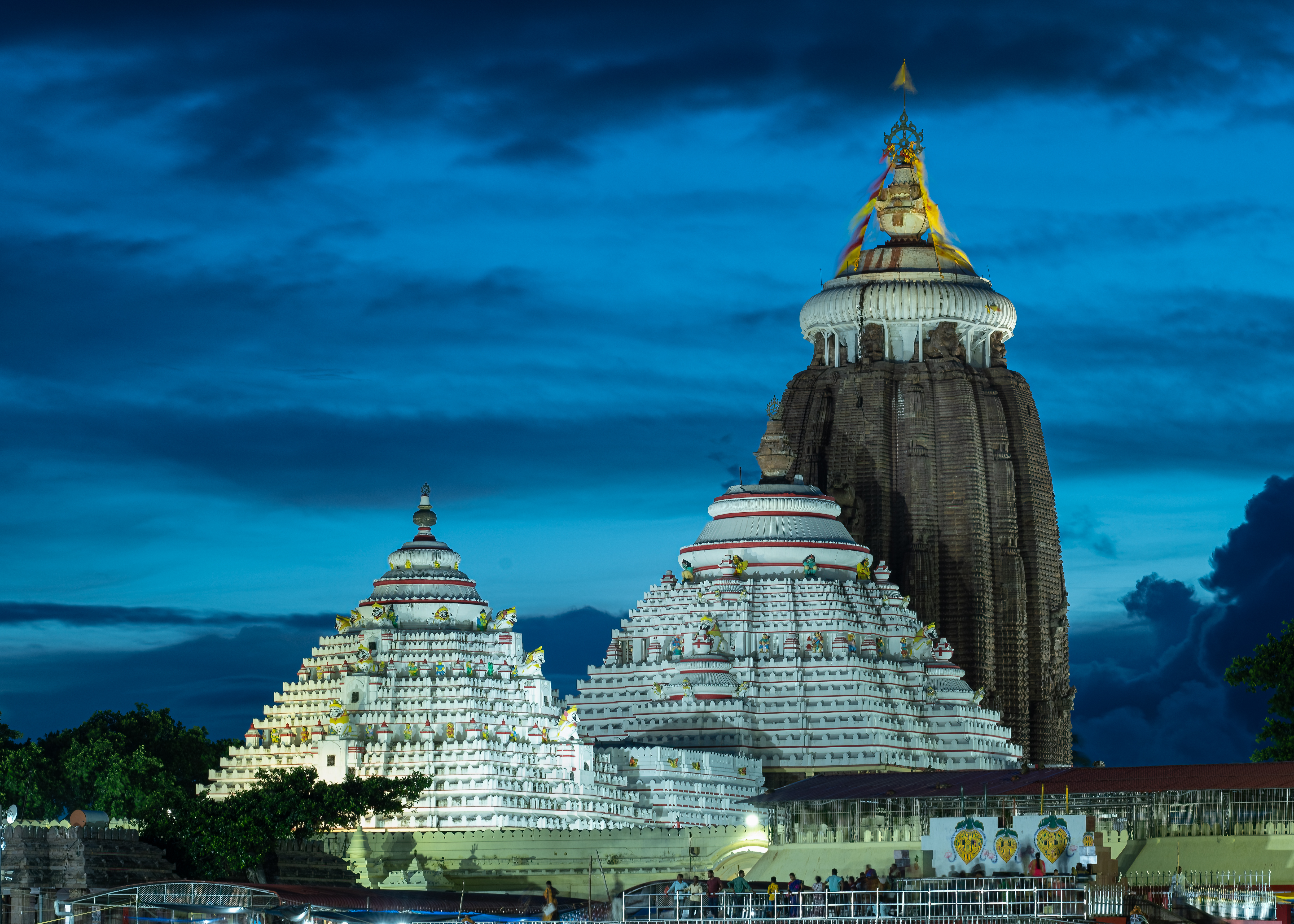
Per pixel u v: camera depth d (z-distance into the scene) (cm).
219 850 16050
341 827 17650
